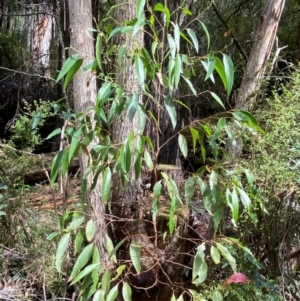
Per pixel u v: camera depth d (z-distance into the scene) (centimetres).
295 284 188
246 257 181
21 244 223
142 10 129
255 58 181
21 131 227
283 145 165
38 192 259
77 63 137
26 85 618
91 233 147
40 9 621
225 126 151
